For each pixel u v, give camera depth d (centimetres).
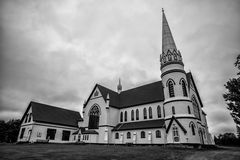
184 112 3441
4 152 2023
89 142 4462
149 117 4344
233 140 6462
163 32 4578
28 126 4641
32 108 4797
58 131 4972
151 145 3731
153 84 5081
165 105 3781
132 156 1945
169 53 4094
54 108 5528
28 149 2419
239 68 2667
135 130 4172
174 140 3272
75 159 1644
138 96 5050
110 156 1903
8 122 6806
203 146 3444
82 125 5272
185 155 2081
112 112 4881
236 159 1744
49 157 1709
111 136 4616
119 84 7194
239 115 2606
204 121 4453
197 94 4519
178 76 3762
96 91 5375
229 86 2692
